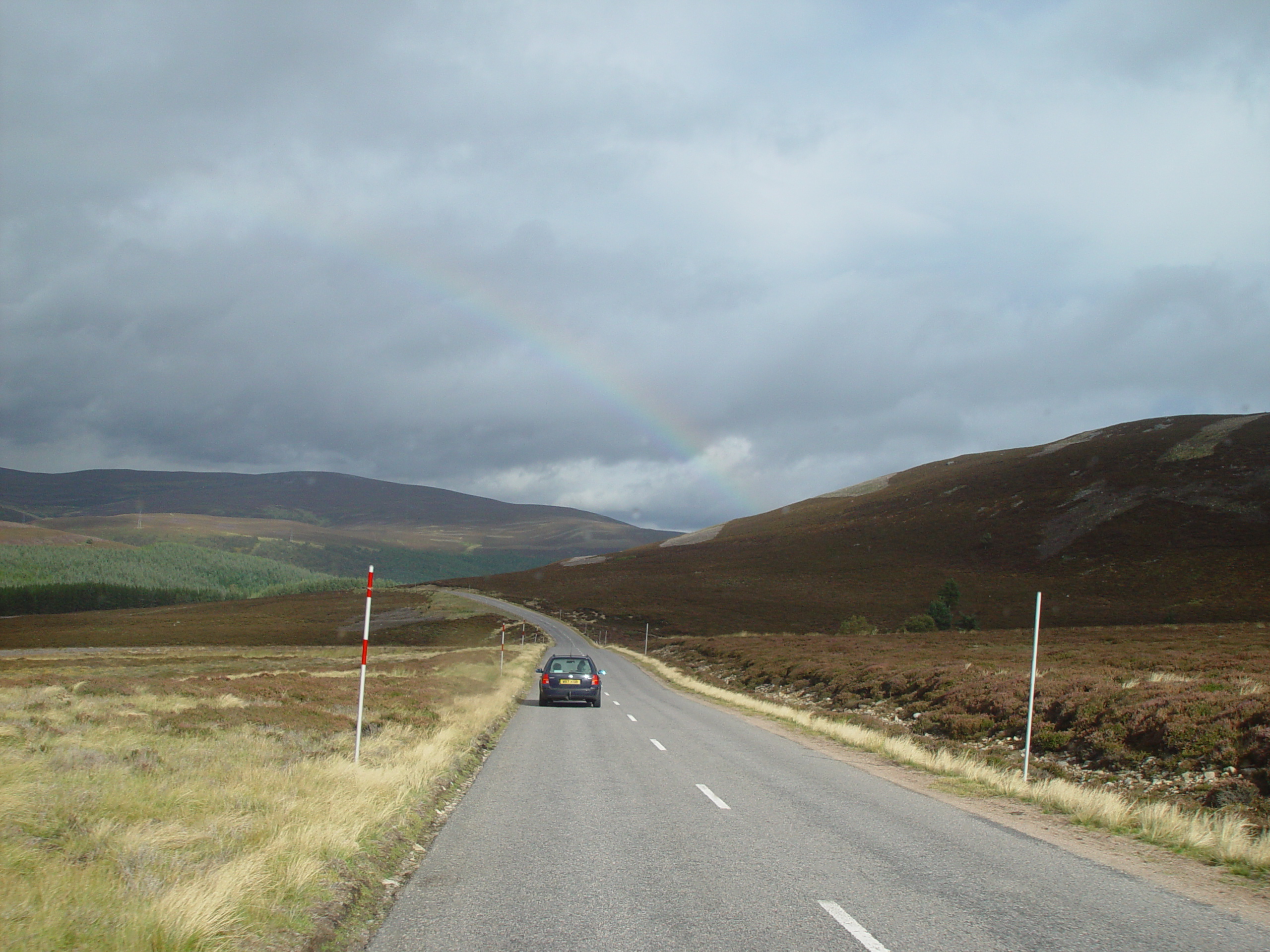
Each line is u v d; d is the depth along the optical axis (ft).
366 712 63.00
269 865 20.62
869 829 29.96
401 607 376.89
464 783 39.34
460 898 20.70
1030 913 20.12
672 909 19.92
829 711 92.43
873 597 338.13
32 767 31.35
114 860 20.20
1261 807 35.83
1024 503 422.41
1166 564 321.11
